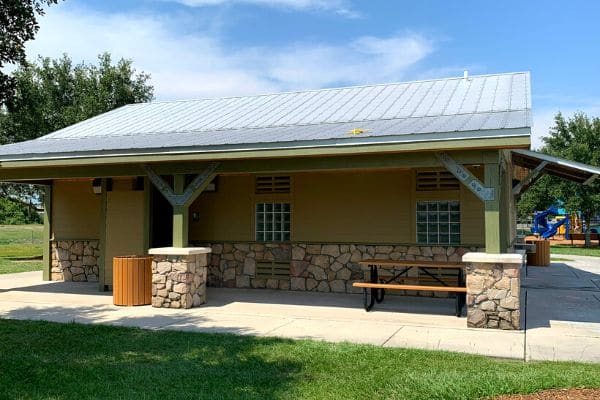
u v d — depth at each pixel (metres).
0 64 6.25
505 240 12.18
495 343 6.84
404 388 4.90
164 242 13.23
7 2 5.86
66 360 6.00
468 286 7.96
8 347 6.62
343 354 6.12
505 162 11.76
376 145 7.94
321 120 11.83
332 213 12.12
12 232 44.94
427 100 12.35
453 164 8.04
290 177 12.52
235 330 7.68
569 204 32.22
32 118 26.19
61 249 14.63
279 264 12.54
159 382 5.16
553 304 10.12
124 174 10.38
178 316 8.88
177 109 15.97
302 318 8.70
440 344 6.79
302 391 4.85
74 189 14.62
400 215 11.57
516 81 12.95
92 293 12.02
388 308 9.74
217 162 9.63
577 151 33.09
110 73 29.41
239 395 4.75
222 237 13.06
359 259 11.85
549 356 6.17
